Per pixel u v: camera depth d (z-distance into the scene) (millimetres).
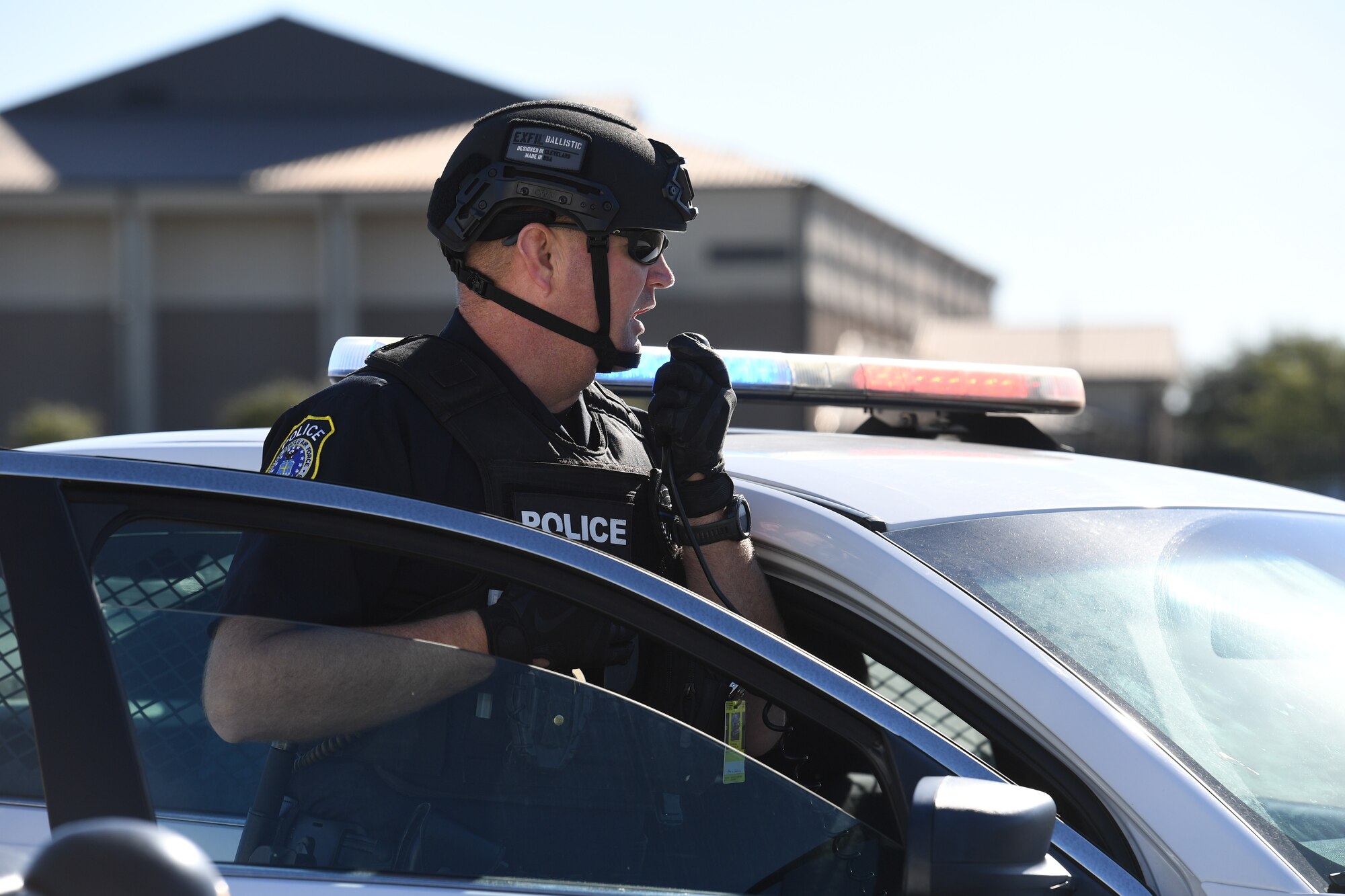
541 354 4719
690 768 3717
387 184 101750
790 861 3682
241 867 3484
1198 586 4648
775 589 4816
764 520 4781
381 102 117750
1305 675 4434
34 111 116625
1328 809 3990
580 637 3701
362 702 3652
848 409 6473
